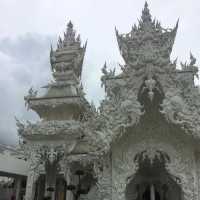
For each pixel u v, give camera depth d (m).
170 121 15.12
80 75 25.42
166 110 14.95
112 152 16.75
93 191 19.28
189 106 15.24
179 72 17.02
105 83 16.86
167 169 16.03
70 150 18.84
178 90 15.45
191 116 14.88
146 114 16.84
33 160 19.23
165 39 20.47
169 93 15.31
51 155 18.64
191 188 15.33
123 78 16.33
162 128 16.88
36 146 19.42
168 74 15.80
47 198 18.92
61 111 21.27
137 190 18.09
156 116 16.89
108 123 15.64
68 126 19.27
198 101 15.30
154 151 16.67
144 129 17.06
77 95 21.16
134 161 16.62
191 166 15.81
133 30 21.30
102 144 15.38
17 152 23.50
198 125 14.75
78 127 19.09
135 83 15.94
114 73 17.00
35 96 21.78
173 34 20.78
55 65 24.33
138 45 20.48
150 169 18.31
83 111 21.45
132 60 16.92
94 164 16.12
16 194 23.89
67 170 18.19
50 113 21.47
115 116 15.67
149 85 15.47
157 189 17.98
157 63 15.99
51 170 19.53
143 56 16.17
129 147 16.92
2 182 29.06
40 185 20.42
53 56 24.83
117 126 15.41
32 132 19.50
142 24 21.20
